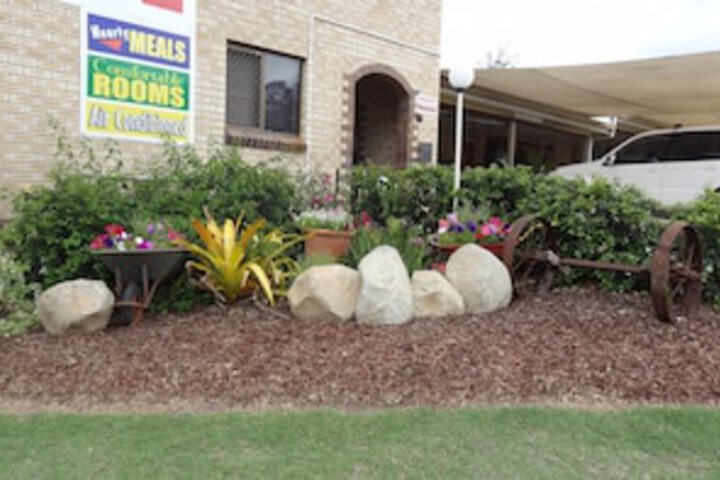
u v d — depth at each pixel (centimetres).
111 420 380
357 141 1302
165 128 885
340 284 556
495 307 598
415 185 849
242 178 722
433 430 367
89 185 632
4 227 664
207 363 455
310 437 357
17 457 333
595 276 712
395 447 346
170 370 446
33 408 403
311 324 541
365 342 489
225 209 698
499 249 683
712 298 652
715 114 1844
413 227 778
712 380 447
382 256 561
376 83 1251
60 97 785
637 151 1216
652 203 697
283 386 425
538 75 1352
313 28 1053
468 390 423
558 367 455
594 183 705
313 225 721
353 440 354
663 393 430
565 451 346
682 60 1173
